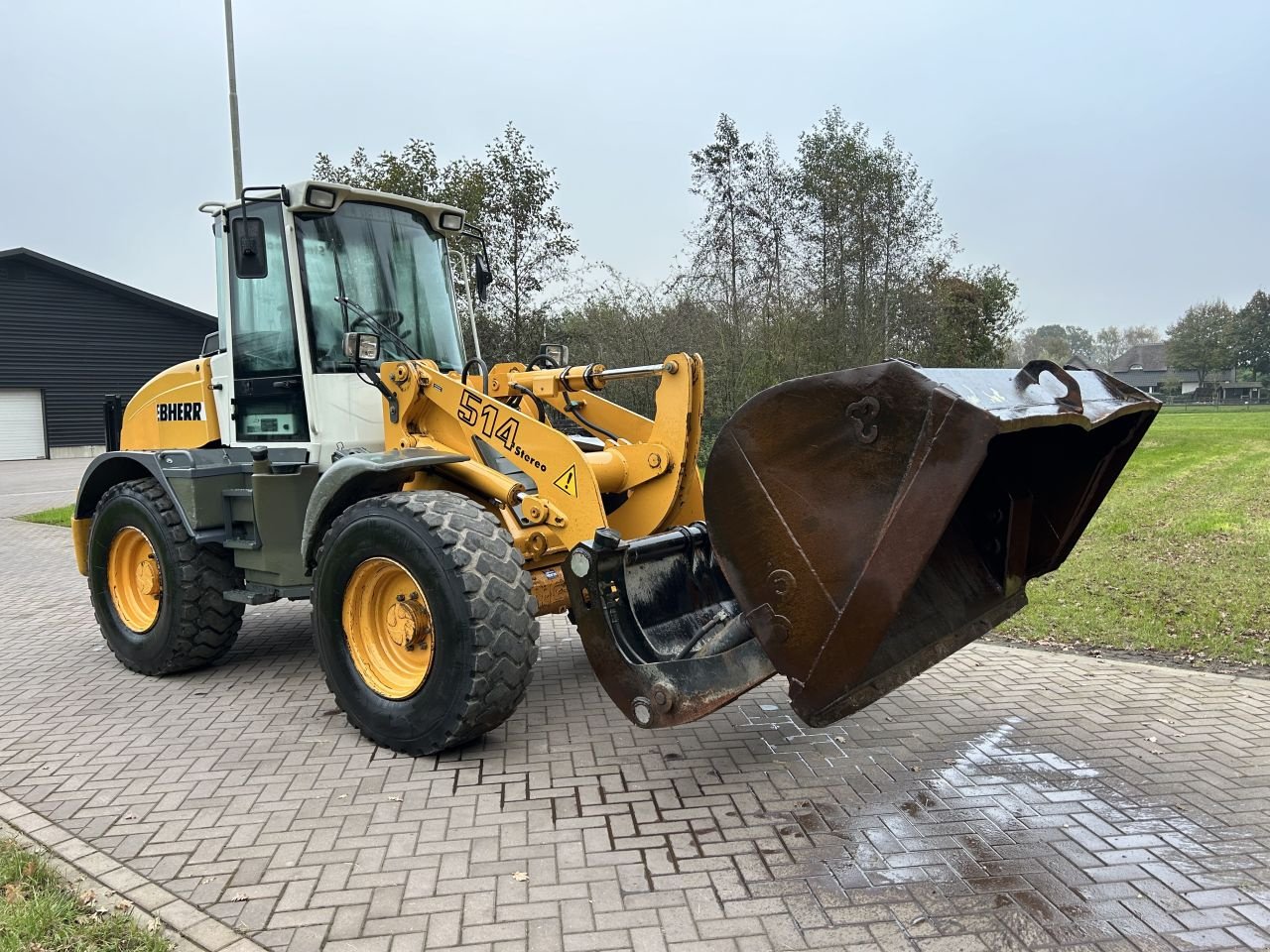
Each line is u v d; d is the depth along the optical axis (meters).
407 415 4.59
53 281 28.44
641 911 2.73
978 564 3.77
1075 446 3.74
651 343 16.38
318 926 2.67
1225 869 2.94
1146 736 4.07
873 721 4.31
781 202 18.27
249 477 5.04
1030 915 2.69
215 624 5.07
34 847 3.16
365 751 4.01
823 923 2.66
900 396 2.68
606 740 4.11
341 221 5.00
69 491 18.59
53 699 4.84
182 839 3.21
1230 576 7.14
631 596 3.80
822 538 2.88
